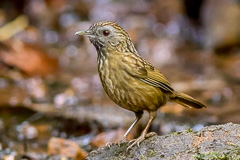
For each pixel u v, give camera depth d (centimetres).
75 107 1260
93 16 1955
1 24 1836
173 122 1145
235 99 1310
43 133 1152
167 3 1997
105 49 802
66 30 1864
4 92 1371
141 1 2050
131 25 1878
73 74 1563
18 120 1202
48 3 2011
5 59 1552
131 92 794
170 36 1855
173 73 1547
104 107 1246
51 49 1739
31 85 1450
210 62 1638
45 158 999
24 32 1788
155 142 739
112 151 764
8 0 1972
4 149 1047
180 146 713
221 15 1745
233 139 701
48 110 1222
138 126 1121
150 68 821
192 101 888
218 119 1171
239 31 1706
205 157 672
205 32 1805
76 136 1143
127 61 792
